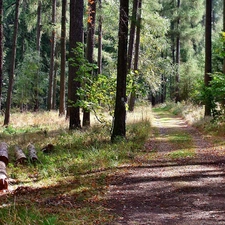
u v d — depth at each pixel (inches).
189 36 1660.9
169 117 1136.2
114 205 267.3
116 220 231.3
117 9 882.8
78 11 706.8
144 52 1230.9
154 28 1058.1
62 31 1006.4
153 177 350.6
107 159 433.1
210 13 840.3
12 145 542.9
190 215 238.2
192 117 927.7
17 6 903.7
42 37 1875.0
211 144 541.0
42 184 336.2
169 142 580.4
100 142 551.8
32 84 1363.2
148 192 300.5
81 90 607.5
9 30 1844.2
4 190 318.3
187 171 370.3
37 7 1208.8
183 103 1358.3
